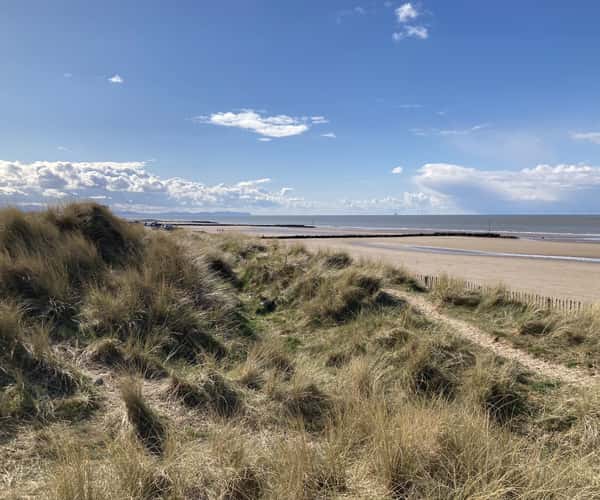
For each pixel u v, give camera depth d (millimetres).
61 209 8875
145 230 10562
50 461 3141
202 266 8648
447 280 9336
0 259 6273
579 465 3164
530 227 97000
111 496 2682
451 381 5113
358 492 2971
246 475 3033
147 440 3539
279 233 62062
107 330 5543
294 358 5949
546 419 4297
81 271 6984
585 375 5246
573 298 12156
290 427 4000
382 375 5184
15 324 4789
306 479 3016
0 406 3654
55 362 4473
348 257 11914
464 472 3031
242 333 6715
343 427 3756
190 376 4730
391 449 3227
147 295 6457
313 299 8109
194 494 2869
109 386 4391
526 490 2854
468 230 77500
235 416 4125
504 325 7105
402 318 7066
